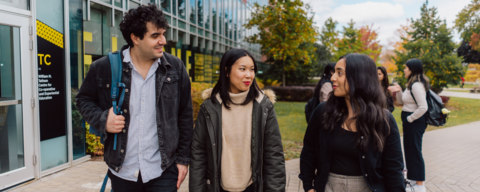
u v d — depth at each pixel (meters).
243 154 1.97
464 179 4.47
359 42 25.00
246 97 1.97
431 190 4.02
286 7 17.45
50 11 4.44
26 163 4.09
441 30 16.34
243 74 1.88
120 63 1.87
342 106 1.83
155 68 1.92
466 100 19.27
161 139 1.91
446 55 15.99
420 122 3.69
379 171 1.81
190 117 2.09
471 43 18.59
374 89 1.69
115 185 1.96
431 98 3.72
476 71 32.69
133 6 7.73
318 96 3.49
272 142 1.96
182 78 2.04
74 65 5.11
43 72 4.32
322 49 24.30
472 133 8.59
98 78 1.87
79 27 5.25
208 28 14.41
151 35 1.78
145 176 1.91
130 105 1.88
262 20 18.42
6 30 3.84
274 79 22.66
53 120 4.54
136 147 1.90
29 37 4.09
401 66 17.28
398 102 4.12
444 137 8.00
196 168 1.98
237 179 1.97
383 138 1.69
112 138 1.88
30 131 4.14
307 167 2.02
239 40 21.12
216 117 1.95
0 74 3.79
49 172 4.43
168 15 10.07
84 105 1.90
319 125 1.95
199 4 13.15
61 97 4.68
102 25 6.54
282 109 14.37
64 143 4.78
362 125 1.68
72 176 4.38
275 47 18.47
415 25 17.25
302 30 17.81
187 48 12.29
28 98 4.10
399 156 1.74
